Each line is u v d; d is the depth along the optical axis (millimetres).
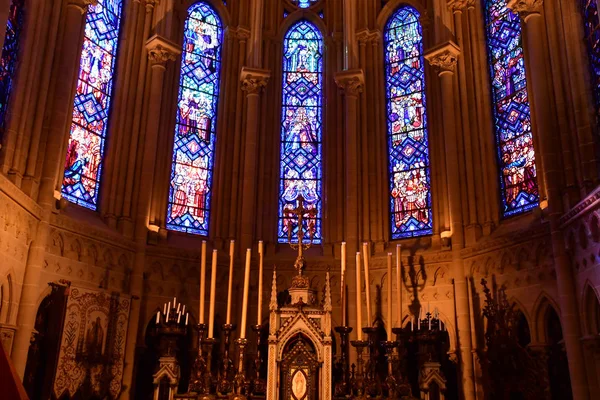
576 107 10609
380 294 14070
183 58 15797
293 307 9211
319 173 15945
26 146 10891
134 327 12609
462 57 14734
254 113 15484
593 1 10516
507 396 11203
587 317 9672
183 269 13867
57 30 11977
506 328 11422
